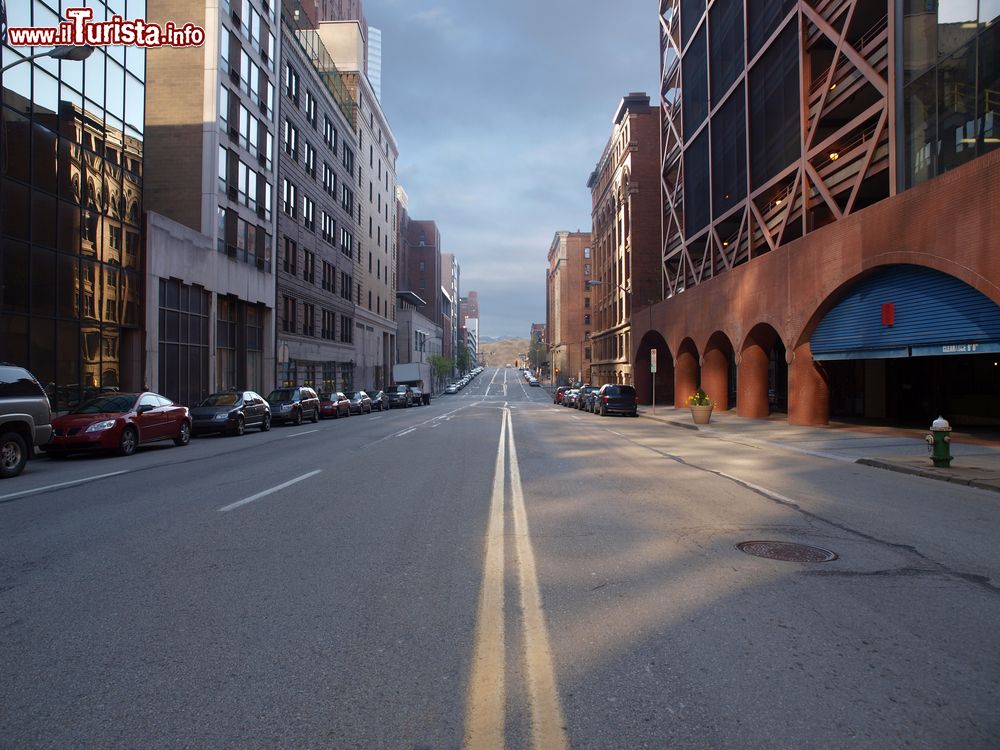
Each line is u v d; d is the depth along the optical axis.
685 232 40.31
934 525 7.60
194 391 27.55
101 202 21.80
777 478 11.48
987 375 21.72
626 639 4.17
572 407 49.53
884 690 3.50
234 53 30.36
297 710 3.28
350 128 52.72
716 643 4.11
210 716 3.23
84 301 20.84
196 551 6.27
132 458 14.75
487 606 4.77
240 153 31.22
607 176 67.00
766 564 5.88
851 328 20.28
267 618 4.52
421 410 44.41
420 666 3.78
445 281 161.00
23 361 18.14
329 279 47.06
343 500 8.98
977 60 15.31
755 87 29.39
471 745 2.97
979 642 4.15
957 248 14.96
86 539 6.73
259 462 13.57
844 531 7.24
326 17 71.25
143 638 4.17
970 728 3.13
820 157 24.61
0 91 17.14
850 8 21.27
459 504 8.71
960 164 15.89
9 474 11.41
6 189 17.47
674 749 2.95
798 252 22.89
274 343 35.75
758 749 2.95
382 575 5.51
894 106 18.31
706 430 23.02
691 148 39.53
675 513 8.19
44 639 4.15
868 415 26.84
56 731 3.09
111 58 22.44
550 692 3.47
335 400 34.03
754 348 28.28
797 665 3.80
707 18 35.44
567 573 5.59
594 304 77.75
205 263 28.02
